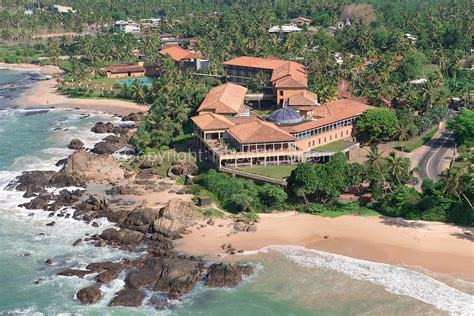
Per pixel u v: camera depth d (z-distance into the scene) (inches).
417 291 4224.9
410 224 5182.1
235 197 5497.1
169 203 5388.8
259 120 6732.3
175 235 5078.7
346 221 5265.8
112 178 6501.0
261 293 4276.6
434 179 5984.3
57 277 4522.6
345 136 7224.4
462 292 4192.9
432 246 4800.7
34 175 6466.5
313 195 5615.2
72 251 4918.8
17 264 4719.5
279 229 5177.2
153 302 4173.2
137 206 5698.8
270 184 5787.4
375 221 5251.0
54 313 4069.9
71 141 7706.7
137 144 7303.2
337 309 4072.3
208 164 6609.3
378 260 4645.7
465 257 4628.4
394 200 5388.8
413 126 7293.3
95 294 4220.0
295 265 4611.2
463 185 5088.6
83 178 6496.1
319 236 5034.5
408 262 4596.5
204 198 5639.8
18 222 5477.4
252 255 4766.2
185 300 4202.8
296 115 6993.1
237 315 4033.0
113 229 5177.2
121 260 4731.8
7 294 4301.2
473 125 6934.1
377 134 7165.4
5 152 7465.6
